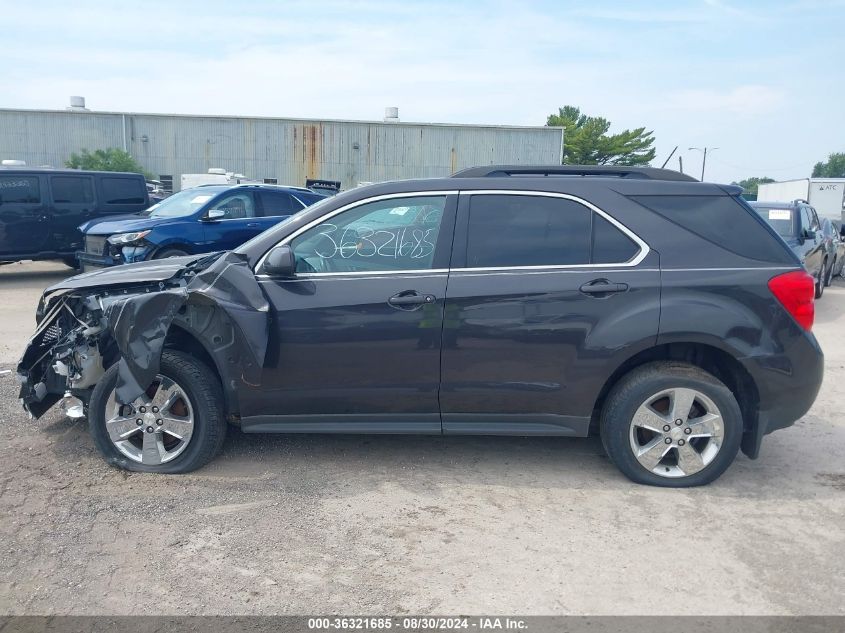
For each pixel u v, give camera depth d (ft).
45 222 43.68
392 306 14.20
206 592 10.82
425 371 14.35
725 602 10.74
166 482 14.46
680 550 12.21
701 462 14.43
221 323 14.34
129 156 121.90
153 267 16.58
